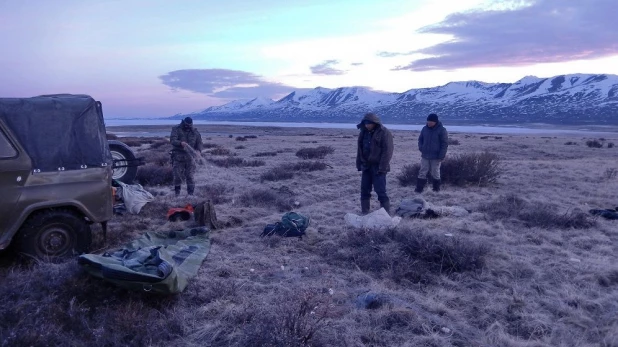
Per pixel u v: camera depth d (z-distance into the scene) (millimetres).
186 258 5762
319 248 6668
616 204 10219
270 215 9070
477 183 12523
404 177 12977
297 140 42875
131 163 10414
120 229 7445
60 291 4453
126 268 4371
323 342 3818
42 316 4023
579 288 5180
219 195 10891
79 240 5840
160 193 11203
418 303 4746
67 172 5809
